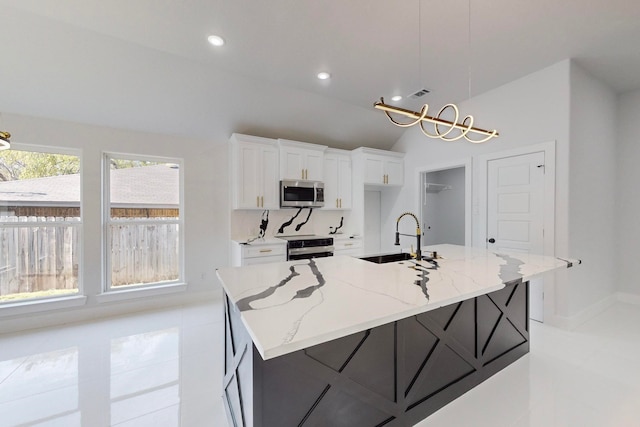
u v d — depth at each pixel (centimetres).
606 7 209
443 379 179
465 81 327
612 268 362
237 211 406
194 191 382
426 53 269
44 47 241
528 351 244
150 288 354
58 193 318
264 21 220
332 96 363
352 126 442
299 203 411
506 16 218
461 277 170
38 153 309
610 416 169
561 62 289
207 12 209
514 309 231
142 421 168
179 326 302
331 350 131
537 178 311
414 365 163
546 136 302
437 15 216
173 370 221
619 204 371
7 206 298
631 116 361
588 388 196
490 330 210
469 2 202
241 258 359
